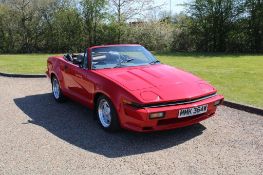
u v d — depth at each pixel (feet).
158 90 17.83
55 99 28.14
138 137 18.81
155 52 87.81
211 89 19.20
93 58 21.90
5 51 94.32
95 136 19.27
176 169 14.80
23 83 37.40
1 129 21.09
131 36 99.09
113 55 22.52
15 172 15.07
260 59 61.87
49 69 28.37
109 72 20.49
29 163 15.94
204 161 15.49
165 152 16.67
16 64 55.98
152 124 16.98
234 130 19.42
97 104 20.44
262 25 85.92
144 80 18.90
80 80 22.34
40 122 22.39
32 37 95.61
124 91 17.78
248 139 17.98
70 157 16.48
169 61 60.03
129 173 14.61
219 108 24.22
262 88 30.58
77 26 95.81
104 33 96.89
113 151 17.04
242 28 88.38
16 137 19.53
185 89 18.26
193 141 17.92
